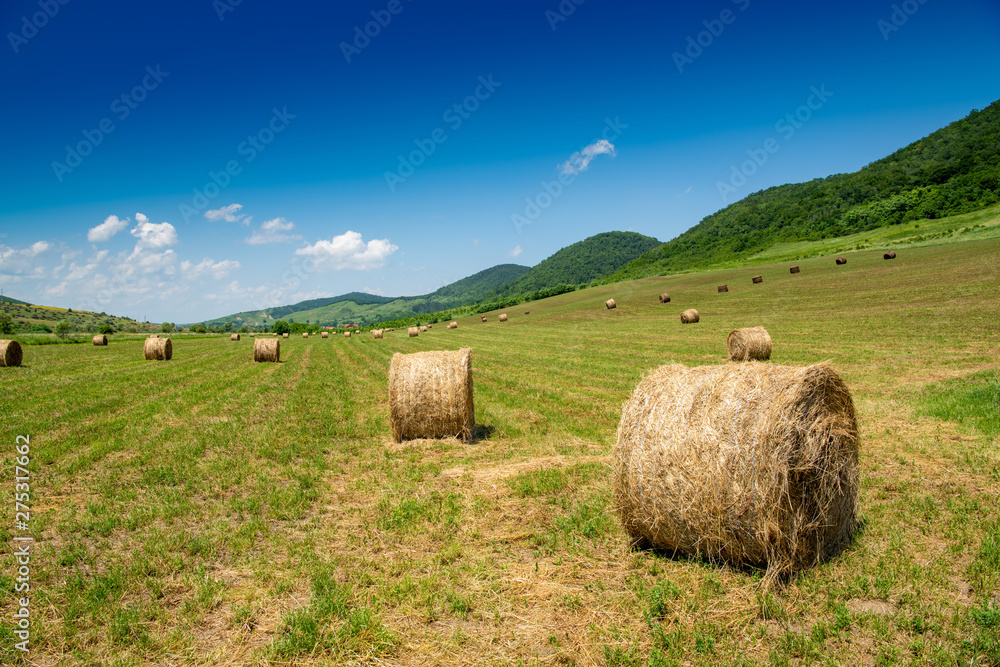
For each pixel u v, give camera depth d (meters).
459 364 10.52
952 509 5.79
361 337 64.38
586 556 5.37
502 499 7.05
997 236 57.59
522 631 4.20
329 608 4.43
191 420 12.55
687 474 5.14
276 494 7.36
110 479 8.06
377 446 10.25
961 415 9.27
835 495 5.09
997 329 19.70
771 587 4.65
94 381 19.75
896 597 4.34
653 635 4.05
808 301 40.03
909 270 46.72
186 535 6.01
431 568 5.21
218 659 3.96
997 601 4.19
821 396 5.10
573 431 10.62
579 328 43.88
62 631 4.27
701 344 25.39
